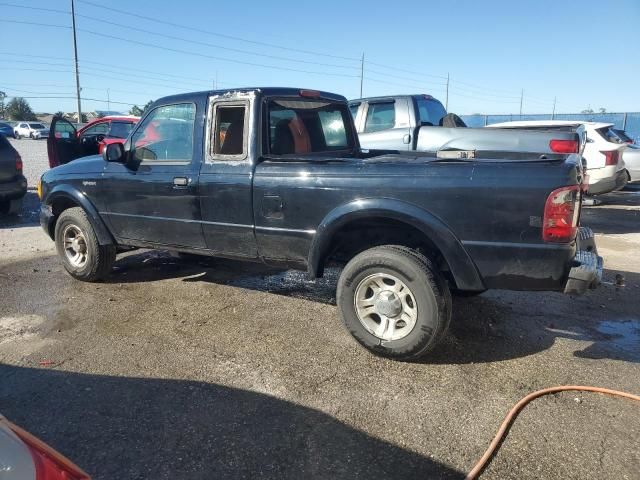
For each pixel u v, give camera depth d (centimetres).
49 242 780
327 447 288
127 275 609
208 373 372
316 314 487
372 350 394
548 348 413
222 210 457
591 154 1067
